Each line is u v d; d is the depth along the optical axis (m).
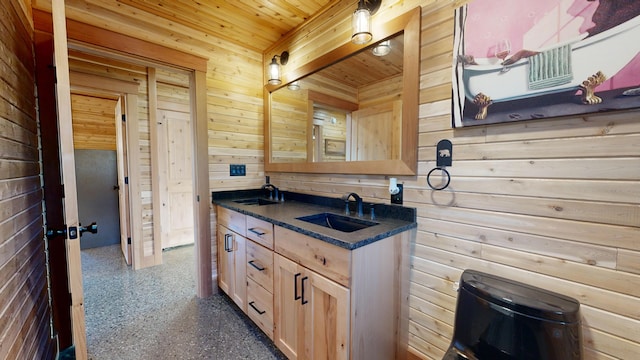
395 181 1.48
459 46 1.19
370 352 1.22
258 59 2.51
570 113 0.92
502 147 1.11
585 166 0.92
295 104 2.18
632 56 0.80
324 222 1.69
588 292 0.93
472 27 1.15
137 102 2.79
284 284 1.47
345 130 1.78
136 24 1.84
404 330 1.45
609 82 0.84
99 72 2.60
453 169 1.26
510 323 0.93
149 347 1.63
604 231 0.90
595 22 0.86
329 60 1.83
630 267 0.86
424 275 1.39
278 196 2.34
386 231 1.25
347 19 1.73
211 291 2.30
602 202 0.90
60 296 1.53
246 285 1.84
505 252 1.12
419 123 1.37
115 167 3.76
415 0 1.36
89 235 3.60
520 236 1.08
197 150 2.17
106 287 2.44
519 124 1.06
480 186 1.18
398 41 1.45
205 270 2.25
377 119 1.58
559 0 0.92
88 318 1.93
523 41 1.01
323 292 1.22
